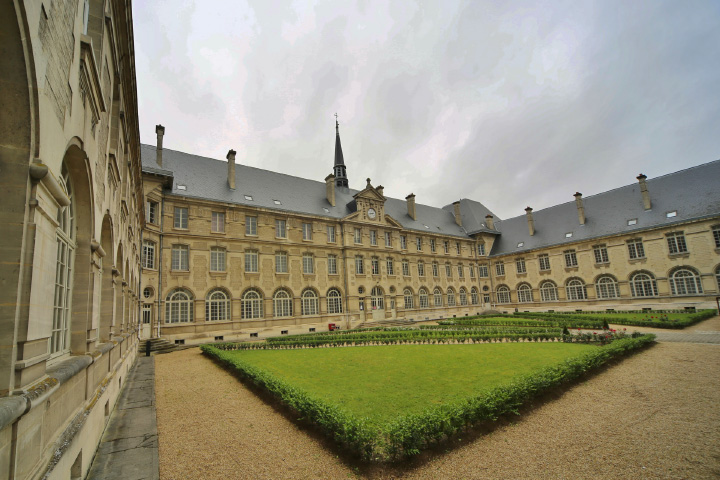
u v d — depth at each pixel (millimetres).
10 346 3135
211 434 7867
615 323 25891
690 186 34875
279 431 8023
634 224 37094
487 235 51156
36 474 3420
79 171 5438
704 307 31781
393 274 40219
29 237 3371
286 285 30828
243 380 12734
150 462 6348
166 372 14758
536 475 5910
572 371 10852
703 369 12125
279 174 36594
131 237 14297
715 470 5855
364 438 6367
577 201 42375
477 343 20109
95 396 6352
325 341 22109
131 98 10367
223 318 27078
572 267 41375
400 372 13102
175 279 25125
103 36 6352
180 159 29703
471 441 7211
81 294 5816
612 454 6527
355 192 44156
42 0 3311
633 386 10633
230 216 28609
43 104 3408
